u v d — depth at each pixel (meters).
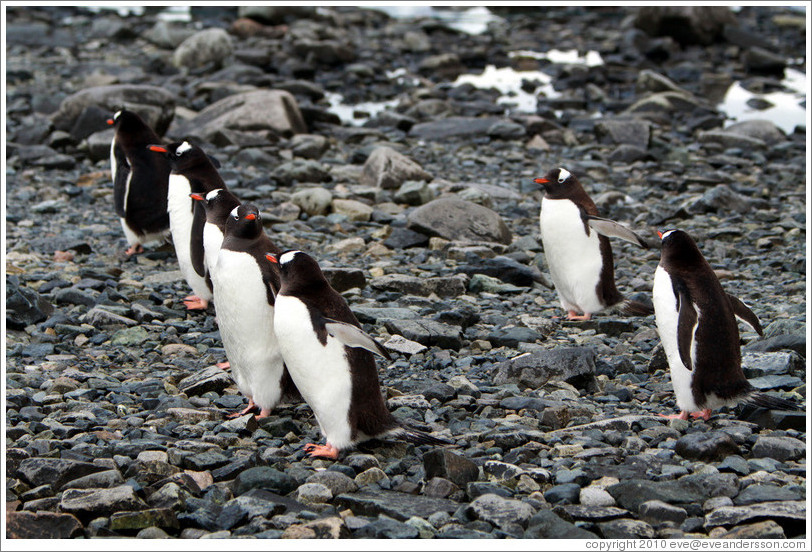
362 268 18.08
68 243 19.33
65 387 12.05
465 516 8.64
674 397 11.91
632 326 14.86
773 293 16.70
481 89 41.16
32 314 14.94
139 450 10.03
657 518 8.62
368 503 8.85
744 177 26.44
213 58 43.88
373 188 24.08
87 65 43.09
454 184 24.61
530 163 28.36
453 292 16.62
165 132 30.86
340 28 54.12
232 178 24.97
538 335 14.20
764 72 45.28
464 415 11.24
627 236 14.16
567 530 8.24
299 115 32.12
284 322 9.80
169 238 19.09
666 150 29.88
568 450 10.06
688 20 49.25
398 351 13.55
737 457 9.77
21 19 54.25
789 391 11.84
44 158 27.44
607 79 43.22
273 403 11.13
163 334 14.46
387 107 38.00
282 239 20.02
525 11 64.88
